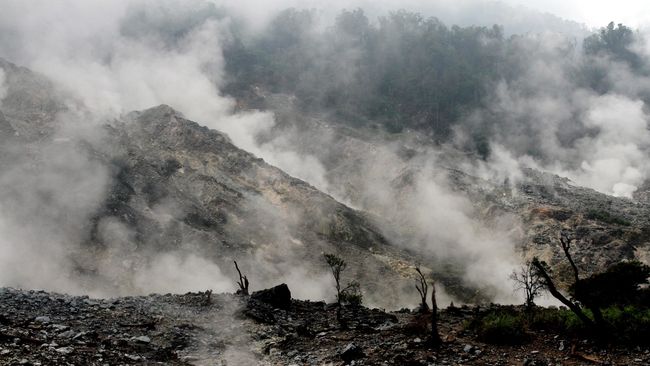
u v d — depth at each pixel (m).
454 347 20.41
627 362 16.53
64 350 14.71
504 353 19.23
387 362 18.48
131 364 15.65
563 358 17.97
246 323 26.89
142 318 24.36
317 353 20.81
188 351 20.03
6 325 17.28
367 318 32.59
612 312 20.52
